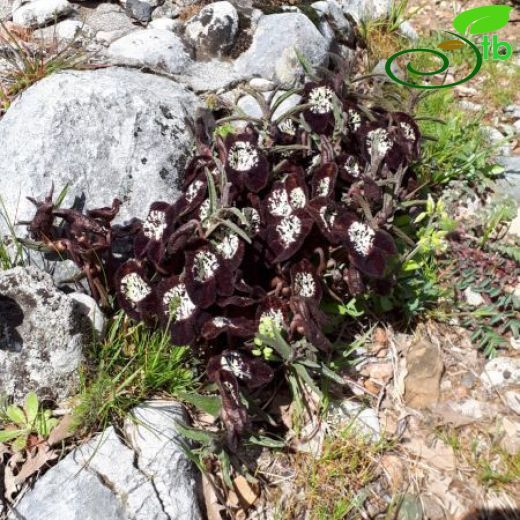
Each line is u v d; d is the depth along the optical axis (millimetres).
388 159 415
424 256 430
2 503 317
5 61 509
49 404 352
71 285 390
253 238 369
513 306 428
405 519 337
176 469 326
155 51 531
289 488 344
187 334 338
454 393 396
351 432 363
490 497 348
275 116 503
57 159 406
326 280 397
